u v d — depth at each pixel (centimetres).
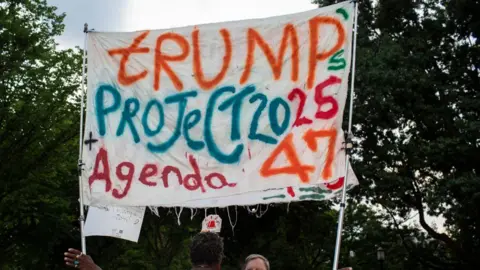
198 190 646
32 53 1964
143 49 679
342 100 636
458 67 2572
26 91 2061
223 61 665
